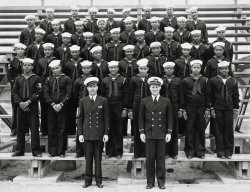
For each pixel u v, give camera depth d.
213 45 8.93
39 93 8.23
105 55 9.69
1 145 8.75
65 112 8.22
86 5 15.26
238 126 10.57
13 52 12.05
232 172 8.44
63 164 9.31
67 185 7.79
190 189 7.46
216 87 8.06
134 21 11.59
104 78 8.28
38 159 8.11
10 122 10.77
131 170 8.71
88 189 7.44
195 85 8.01
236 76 11.44
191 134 8.10
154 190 7.35
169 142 8.18
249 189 7.48
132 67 8.74
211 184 7.93
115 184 7.93
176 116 8.04
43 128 9.02
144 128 7.61
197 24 11.20
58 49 9.59
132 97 8.07
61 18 15.45
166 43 9.55
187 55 8.87
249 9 15.42
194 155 8.23
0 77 11.76
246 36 13.73
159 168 7.50
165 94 8.06
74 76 8.88
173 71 8.58
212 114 8.20
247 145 9.45
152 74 8.69
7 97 12.16
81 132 7.64
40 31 9.78
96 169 7.61
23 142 8.27
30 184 7.82
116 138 8.20
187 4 15.37
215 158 8.04
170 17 11.33
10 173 9.06
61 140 8.20
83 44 10.12
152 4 15.48
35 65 9.41
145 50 9.31
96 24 11.24
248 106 12.20
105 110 7.64
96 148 7.61
